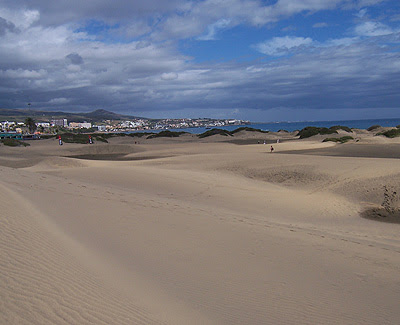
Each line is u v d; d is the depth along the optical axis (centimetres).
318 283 573
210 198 1597
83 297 419
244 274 595
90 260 578
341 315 464
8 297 373
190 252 697
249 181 2170
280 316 452
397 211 1393
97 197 1257
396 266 679
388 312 477
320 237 897
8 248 526
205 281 552
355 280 594
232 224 973
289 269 633
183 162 3139
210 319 424
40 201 1059
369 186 1727
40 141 7619
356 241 884
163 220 962
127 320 384
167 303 455
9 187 1225
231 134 9569
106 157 4775
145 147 5950
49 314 360
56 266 502
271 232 910
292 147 4822
